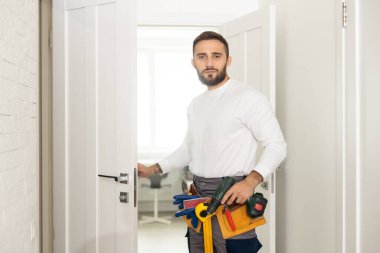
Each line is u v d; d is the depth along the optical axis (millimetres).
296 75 2340
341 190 1746
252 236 1539
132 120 1982
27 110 1441
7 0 1206
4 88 1182
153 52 5824
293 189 2383
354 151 1661
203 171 1642
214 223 1522
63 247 2271
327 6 1912
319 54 2016
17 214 1321
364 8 1628
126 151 1993
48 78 2404
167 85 5879
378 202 1599
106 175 2080
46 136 2414
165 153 5766
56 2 2232
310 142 2139
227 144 1577
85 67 2150
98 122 2113
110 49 2045
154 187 4859
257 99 1558
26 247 1438
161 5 2906
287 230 2494
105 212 2104
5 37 1188
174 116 5891
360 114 1649
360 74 1648
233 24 2742
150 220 4879
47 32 2387
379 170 1596
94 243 2154
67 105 2232
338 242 1773
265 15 2395
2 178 1170
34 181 1550
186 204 1524
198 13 2926
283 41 2564
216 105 1646
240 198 1368
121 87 2006
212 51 1571
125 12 1979
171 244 3996
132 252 1998
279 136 1522
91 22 2113
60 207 2271
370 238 1612
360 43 1648
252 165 1608
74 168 2225
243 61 2646
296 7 2332
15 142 1297
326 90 1933
